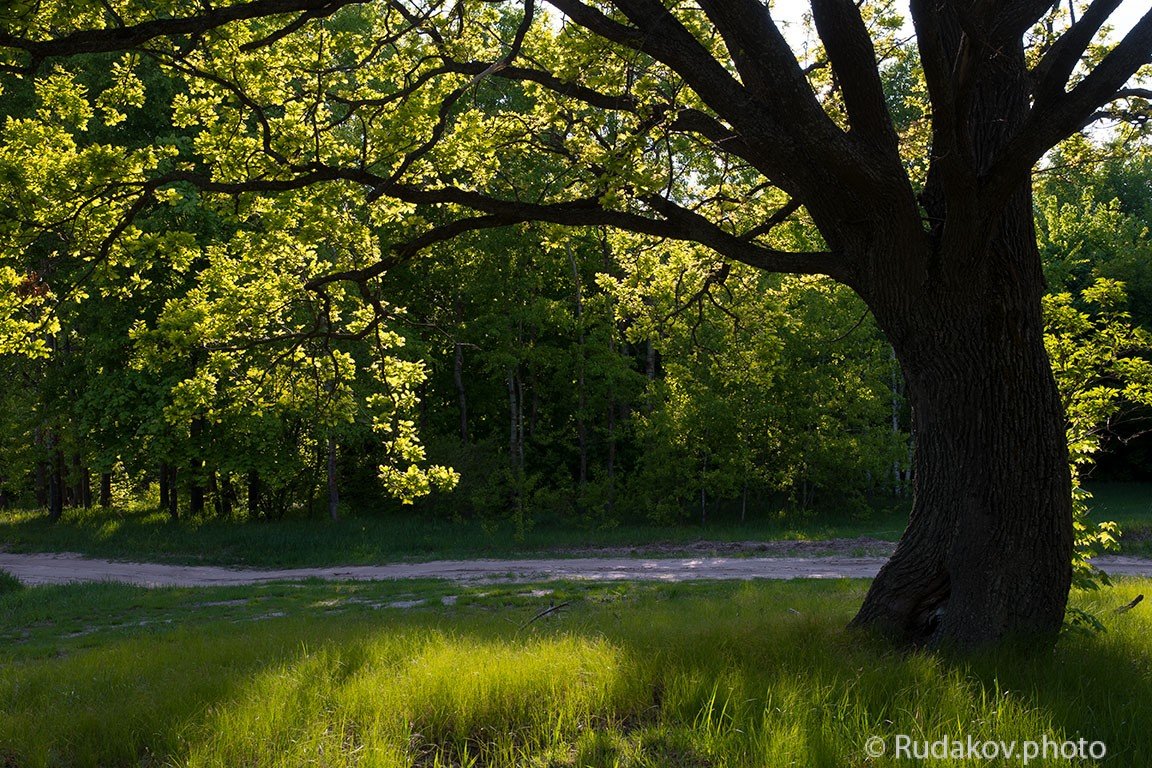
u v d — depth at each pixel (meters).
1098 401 9.85
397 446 12.26
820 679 5.45
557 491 28.00
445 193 8.30
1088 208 36.53
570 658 6.27
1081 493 8.27
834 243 7.17
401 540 25.52
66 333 29.89
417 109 8.59
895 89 25.98
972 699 5.09
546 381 32.91
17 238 8.75
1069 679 5.62
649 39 6.66
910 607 7.00
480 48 9.71
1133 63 5.94
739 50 6.53
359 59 9.27
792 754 4.35
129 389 25.41
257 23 9.71
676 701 5.25
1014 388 6.72
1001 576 6.62
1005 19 6.56
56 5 7.80
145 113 21.81
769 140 6.59
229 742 4.77
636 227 7.69
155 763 4.80
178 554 24.98
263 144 9.04
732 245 7.40
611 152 7.18
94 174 8.66
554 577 18.11
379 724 4.95
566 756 4.60
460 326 27.89
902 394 32.41
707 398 26.34
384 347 11.62
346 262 11.08
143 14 8.30
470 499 27.48
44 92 9.22
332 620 12.48
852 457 27.27
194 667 7.51
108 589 17.33
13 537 28.22
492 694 5.40
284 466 27.22
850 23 6.07
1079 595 10.79
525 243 26.38
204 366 11.06
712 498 31.34
